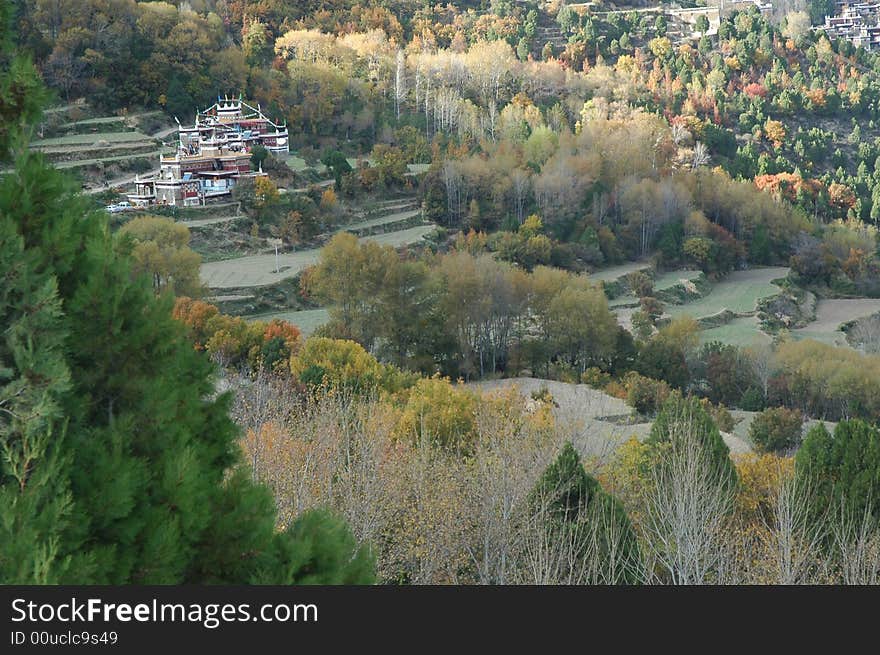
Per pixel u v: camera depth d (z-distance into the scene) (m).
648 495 31.83
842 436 33.25
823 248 139.62
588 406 65.62
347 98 179.12
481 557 29.56
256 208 116.31
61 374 9.77
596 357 90.62
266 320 92.81
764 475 36.69
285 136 147.62
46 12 153.12
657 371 87.38
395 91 192.62
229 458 13.42
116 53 152.12
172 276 83.31
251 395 39.56
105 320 10.75
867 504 32.09
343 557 12.25
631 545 27.42
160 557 10.29
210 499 11.59
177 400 11.51
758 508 35.03
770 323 115.81
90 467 10.17
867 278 135.25
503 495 28.81
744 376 86.25
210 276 100.75
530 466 33.94
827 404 82.50
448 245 124.81
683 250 133.25
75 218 11.20
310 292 96.38
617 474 36.44
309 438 35.09
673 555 26.73
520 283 91.50
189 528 10.91
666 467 32.47
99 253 10.91
